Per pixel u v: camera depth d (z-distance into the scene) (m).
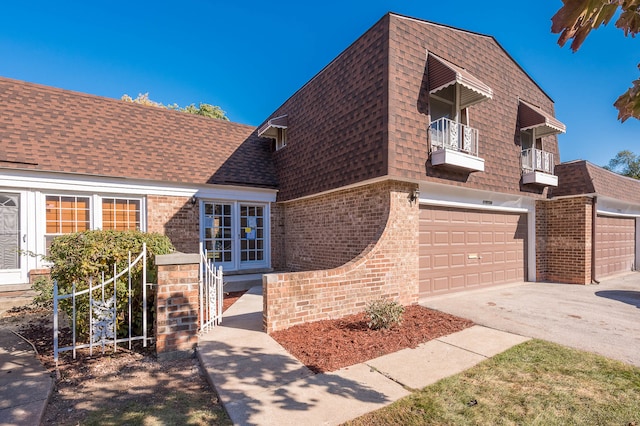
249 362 4.18
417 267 7.45
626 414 3.03
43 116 8.59
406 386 3.58
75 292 4.23
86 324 4.49
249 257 11.02
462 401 3.26
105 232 4.87
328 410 3.10
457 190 8.40
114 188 8.63
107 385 3.69
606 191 10.43
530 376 3.81
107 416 3.07
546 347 4.74
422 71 7.39
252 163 11.37
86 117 9.30
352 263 6.34
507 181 9.11
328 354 4.46
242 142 11.93
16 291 7.20
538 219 10.77
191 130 11.09
